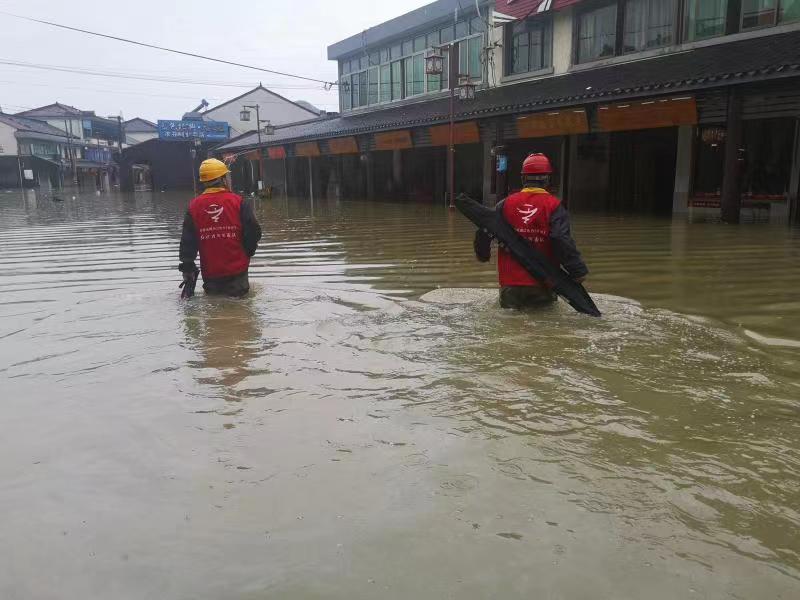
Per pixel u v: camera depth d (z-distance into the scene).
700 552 1.79
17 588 1.68
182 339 4.14
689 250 8.59
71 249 9.93
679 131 14.91
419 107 24.20
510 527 1.91
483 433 2.58
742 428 2.63
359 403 2.94
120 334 4.30
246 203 5.68
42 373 3.45
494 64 21.19
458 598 1.61
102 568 1.75
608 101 14.09
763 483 2.18
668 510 2.01
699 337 4.07
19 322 4.72
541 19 19.23
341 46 30.27
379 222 14.41
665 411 2.81
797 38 12.42
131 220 16.72
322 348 3.88
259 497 2.10
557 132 15.88
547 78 19.16
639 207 18.12
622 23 16.73
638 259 7.83
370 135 23.48
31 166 54.06
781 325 4.45
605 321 4.54
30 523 1.98
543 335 4.12
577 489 2.13
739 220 12.91
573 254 4.72
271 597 1.62
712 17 14.65
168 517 2.00
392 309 5.03
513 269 4.95
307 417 2.77
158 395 3.08
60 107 67.94
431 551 1.80
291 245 9.97
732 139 12.13
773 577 1.68
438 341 4.00
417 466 2.30
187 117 46.25
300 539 1.86
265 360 3.63
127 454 2.44
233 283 5.67
